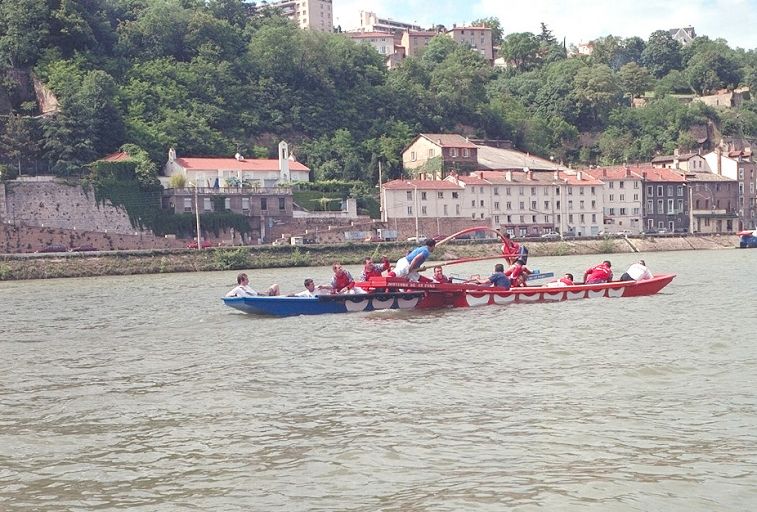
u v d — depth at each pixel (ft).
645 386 71.61
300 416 64.64
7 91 459.73
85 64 497.46
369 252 354.54
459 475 50.08
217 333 115.65
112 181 377.09
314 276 264.93
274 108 552.82
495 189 439.63
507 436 57.47
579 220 462.19
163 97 502.38
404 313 131.75
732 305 134.41
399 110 596.70
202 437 59.82
